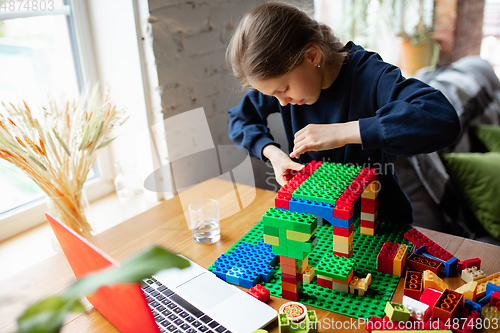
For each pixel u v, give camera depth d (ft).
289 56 2.85
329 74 3.41
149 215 3.49
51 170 2.92
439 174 5.17
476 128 5.83
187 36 4.35
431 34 7.56
